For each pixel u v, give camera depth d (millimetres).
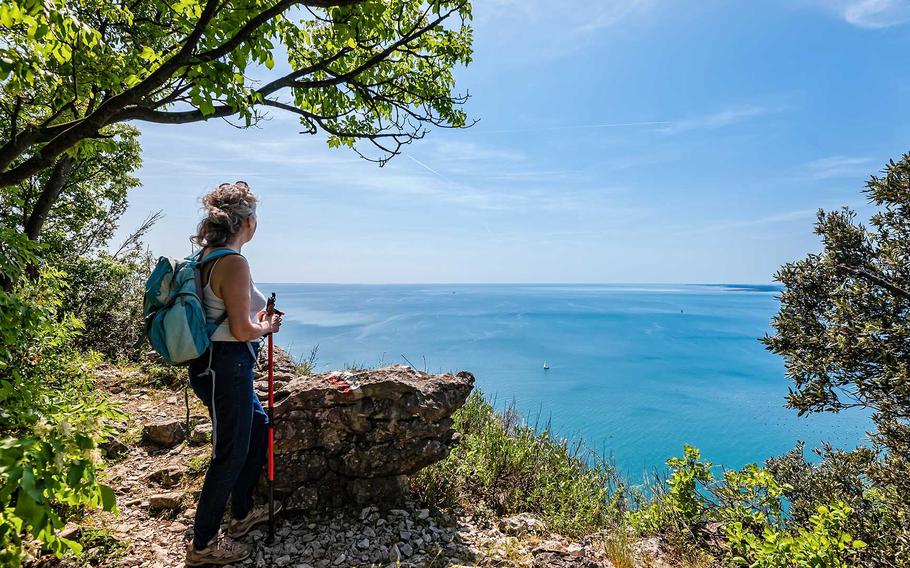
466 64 5223
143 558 3012
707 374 54156
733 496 5297
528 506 4617
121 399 5855
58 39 2781
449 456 4676
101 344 9047
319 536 3418
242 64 3150
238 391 2863
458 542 3539
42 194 10617
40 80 3869
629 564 3607
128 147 13125
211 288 2812
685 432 28844
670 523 5289
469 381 4551
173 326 2641
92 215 13477
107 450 4414
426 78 5262
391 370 4449
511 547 3539
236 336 2803
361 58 4914
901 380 6117
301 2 2854
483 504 4348
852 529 6035
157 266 2848
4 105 3309
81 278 9875
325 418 3850
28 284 3650
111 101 2971
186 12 3547
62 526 1391
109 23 4977
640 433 28156
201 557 2918
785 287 8047
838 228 7527
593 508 4871
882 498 6379
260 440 3316
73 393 3840
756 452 24969
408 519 3725
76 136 3064
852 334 6773
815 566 3689
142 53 3689
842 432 28203
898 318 6688
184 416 5344
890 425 6570
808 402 6980
